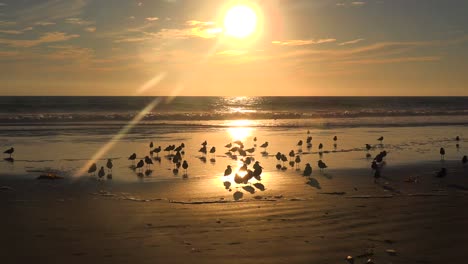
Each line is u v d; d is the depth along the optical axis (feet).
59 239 45.44
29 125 171.94
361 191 67.41
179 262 39.96
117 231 48.08
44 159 97.66
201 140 135.64
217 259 40.65
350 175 80.69
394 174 81.41
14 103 327.67
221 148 119.24
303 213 55.06
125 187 70.38
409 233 47.47
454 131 164.35
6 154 103.45
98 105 306.55
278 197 63.46
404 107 364.99
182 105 347.56
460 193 65.98
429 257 41.01
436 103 442.50
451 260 40.37
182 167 87.04
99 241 44.98
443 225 50.24
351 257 40.40
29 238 45.62
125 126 174.09
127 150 113.19
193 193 66.23
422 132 160.45
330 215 54.08
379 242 44.88
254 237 46.32
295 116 243.81
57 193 65.62
